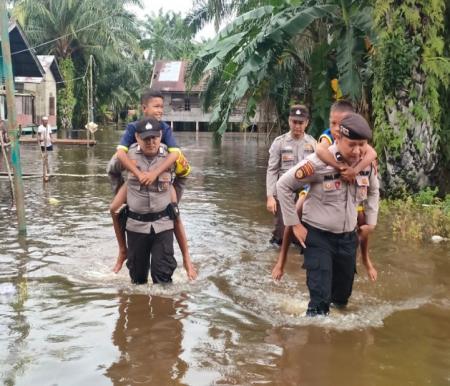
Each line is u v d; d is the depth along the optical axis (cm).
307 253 462
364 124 422
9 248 691
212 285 554
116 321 456
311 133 1312
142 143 521
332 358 391
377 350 405
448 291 542
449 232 775
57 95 4081
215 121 1419
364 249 489
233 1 1914
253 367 376
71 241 730
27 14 3672
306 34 1445
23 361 382
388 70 1009
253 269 612
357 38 1104
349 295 488
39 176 1438
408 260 645
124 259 584
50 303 497
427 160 1028
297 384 353
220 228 828
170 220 545
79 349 402
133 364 379
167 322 455
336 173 443
